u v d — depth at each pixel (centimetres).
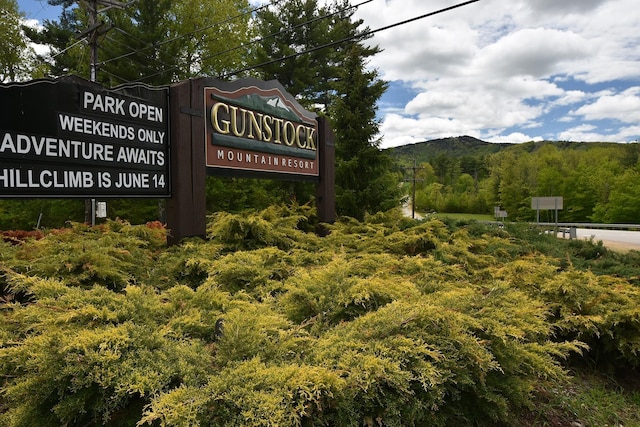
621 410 286
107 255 353
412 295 291
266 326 230
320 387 173
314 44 2048
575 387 310
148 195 424
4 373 207
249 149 544
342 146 1147
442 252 502
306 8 2008
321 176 704
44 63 1894
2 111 320
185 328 242
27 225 1456
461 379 210
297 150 643
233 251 473
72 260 333
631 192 4034
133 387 168
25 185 332
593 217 4441
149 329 213
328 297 287
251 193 1405
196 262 375
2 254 363
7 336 233
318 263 435
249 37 2064
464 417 221
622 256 592
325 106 2208
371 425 179
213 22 1831
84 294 243
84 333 187
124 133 402
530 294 377
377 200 1123
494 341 237
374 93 1171
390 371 188
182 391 168
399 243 561
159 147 434
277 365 202
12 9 1861
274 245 507
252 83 552
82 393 175
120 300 239
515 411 255
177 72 1706
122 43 1502
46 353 178
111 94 391
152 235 492
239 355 206
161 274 385
